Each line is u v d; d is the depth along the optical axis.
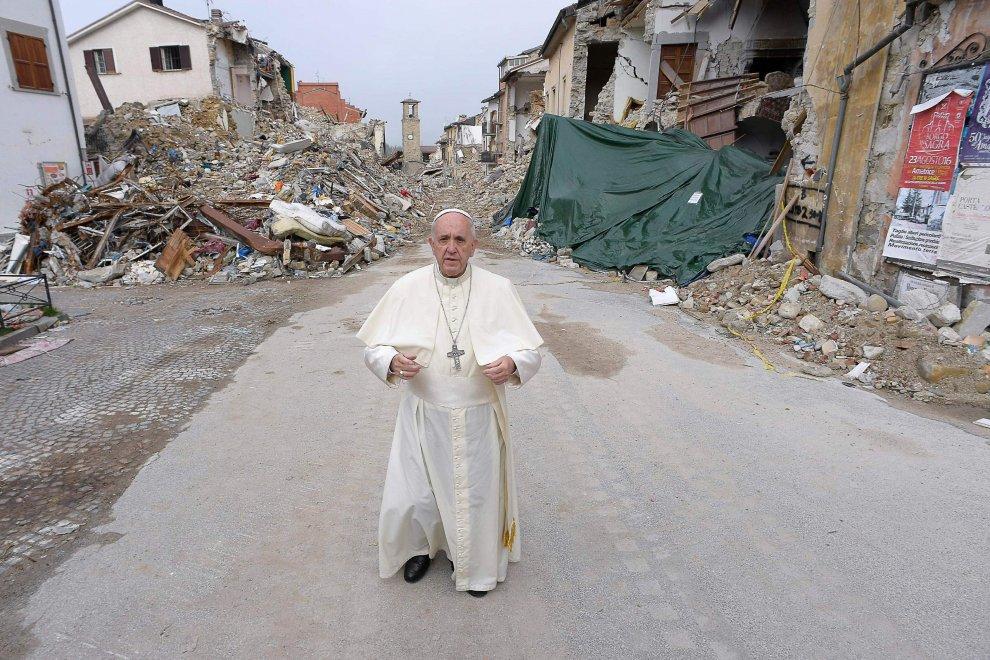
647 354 6.25
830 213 7.66
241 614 2.62
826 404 4.98
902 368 5.45
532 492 3.63
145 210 12.29
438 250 2.47
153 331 7.29
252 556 3.01
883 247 6.63
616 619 2.61
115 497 3.54
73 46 25.83
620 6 18.41
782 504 3.49
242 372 5.73
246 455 4.06
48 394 5.15
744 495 3.59
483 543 2.66
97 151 19.44
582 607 2.68
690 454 4.11
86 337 7.04
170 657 2.39
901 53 6.34
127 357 6.22
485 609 2.67
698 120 14.48
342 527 3.25
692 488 3.68
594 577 2.88
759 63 16.36
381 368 2.45
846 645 2.46
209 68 25.83
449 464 2.58
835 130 7.58
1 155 14.56
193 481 3.72
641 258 10.39
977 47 5.41
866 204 6.93
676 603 2.71
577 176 13.48
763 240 8.94
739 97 14.13
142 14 25.30
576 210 12.73
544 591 2.79
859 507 3.46
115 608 2.65
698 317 7.68
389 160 43.88
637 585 2.83
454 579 2.82
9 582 2.81
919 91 6.07
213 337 6.98
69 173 16.48
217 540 3.13
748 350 6.40
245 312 8.28
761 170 10.73
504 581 2.85
